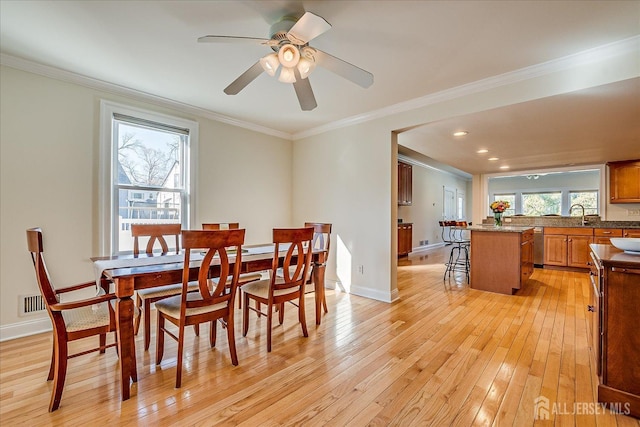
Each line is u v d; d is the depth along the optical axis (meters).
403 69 2.55
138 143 3.21
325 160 4.29
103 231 2.90
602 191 5.65
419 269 5.44
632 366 1.52
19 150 2.48
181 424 1.47
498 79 2.68
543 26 1.95
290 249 2.37
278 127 4.36
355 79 2.09
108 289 2.06
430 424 1.47
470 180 11.08
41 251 1.59
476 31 2.02
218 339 2.45
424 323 2.79
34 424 1.46
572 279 4.62
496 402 1.63
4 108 2.41
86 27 2.01
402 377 1.88
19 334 2.48
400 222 6.73
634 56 2.11
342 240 4.04
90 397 1.67
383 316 2.98
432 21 1.92
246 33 2.10
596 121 3.13
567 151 4.65
